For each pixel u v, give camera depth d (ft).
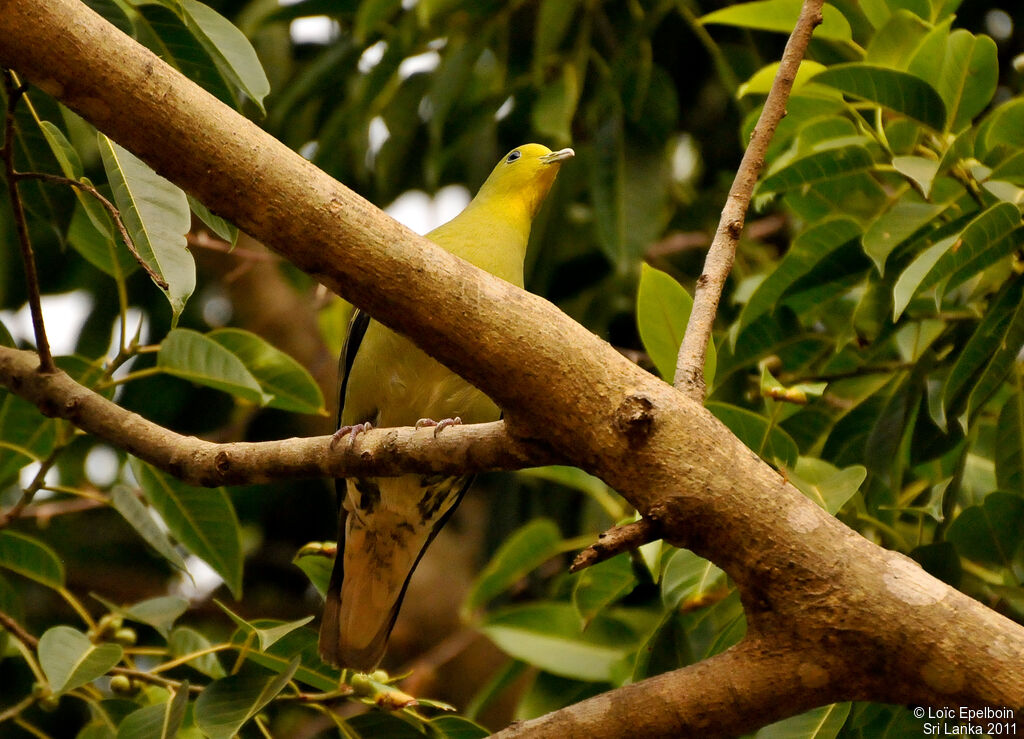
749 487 14.07
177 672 23.47
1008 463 22.68
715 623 23.04
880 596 13.57
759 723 14.29
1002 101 34.63
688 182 39.50
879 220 21.49
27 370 19.33
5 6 13.71
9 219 35.63
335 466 16.87
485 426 15.76
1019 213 19.27
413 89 35.37
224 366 23.20
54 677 18.86
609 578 23.98
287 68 38.75
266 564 41.91
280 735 33.63
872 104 21.97
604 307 34.78
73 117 24.20
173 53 21.16
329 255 14.35
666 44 35.32
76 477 36.14
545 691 27.40
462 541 44.50
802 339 25.41
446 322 14.42
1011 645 13.10
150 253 17.42
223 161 14.17
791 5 24.50
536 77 32.96
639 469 14.23
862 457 23.93
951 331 23.54
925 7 24.16
